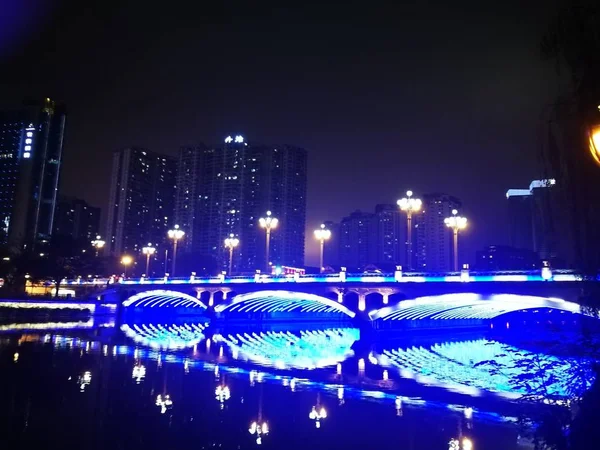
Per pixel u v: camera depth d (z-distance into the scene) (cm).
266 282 8275
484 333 9425
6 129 19225
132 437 2503
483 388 3931
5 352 5528
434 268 18162
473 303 5784
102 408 3088
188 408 3144
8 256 13038
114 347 6512
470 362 5609
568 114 1283
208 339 8238
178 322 12625
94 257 14538
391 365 5294
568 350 1355
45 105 19338
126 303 11038
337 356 6103
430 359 5850
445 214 18175
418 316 7619
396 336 7706
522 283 5253
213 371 4716
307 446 2406
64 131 19950
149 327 10625
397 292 6550
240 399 3447
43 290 13362
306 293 7494
